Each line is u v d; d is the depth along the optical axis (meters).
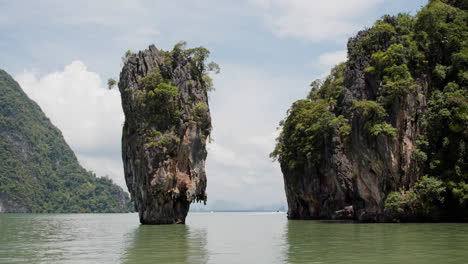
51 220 91.88
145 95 59.16
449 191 47.28
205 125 62.25
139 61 62.50
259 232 39.28
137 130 58.88
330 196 70.06
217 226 53.41
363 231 35.81
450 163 48.28
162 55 64.12
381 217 50.00
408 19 59.50
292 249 23.44
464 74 50.81
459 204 46.09
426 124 50.03
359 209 55.59
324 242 26.98
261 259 19.53
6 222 76.25
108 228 50.16
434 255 19.53
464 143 47.62
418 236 29.41
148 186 56.28
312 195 74.38
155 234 37.81
